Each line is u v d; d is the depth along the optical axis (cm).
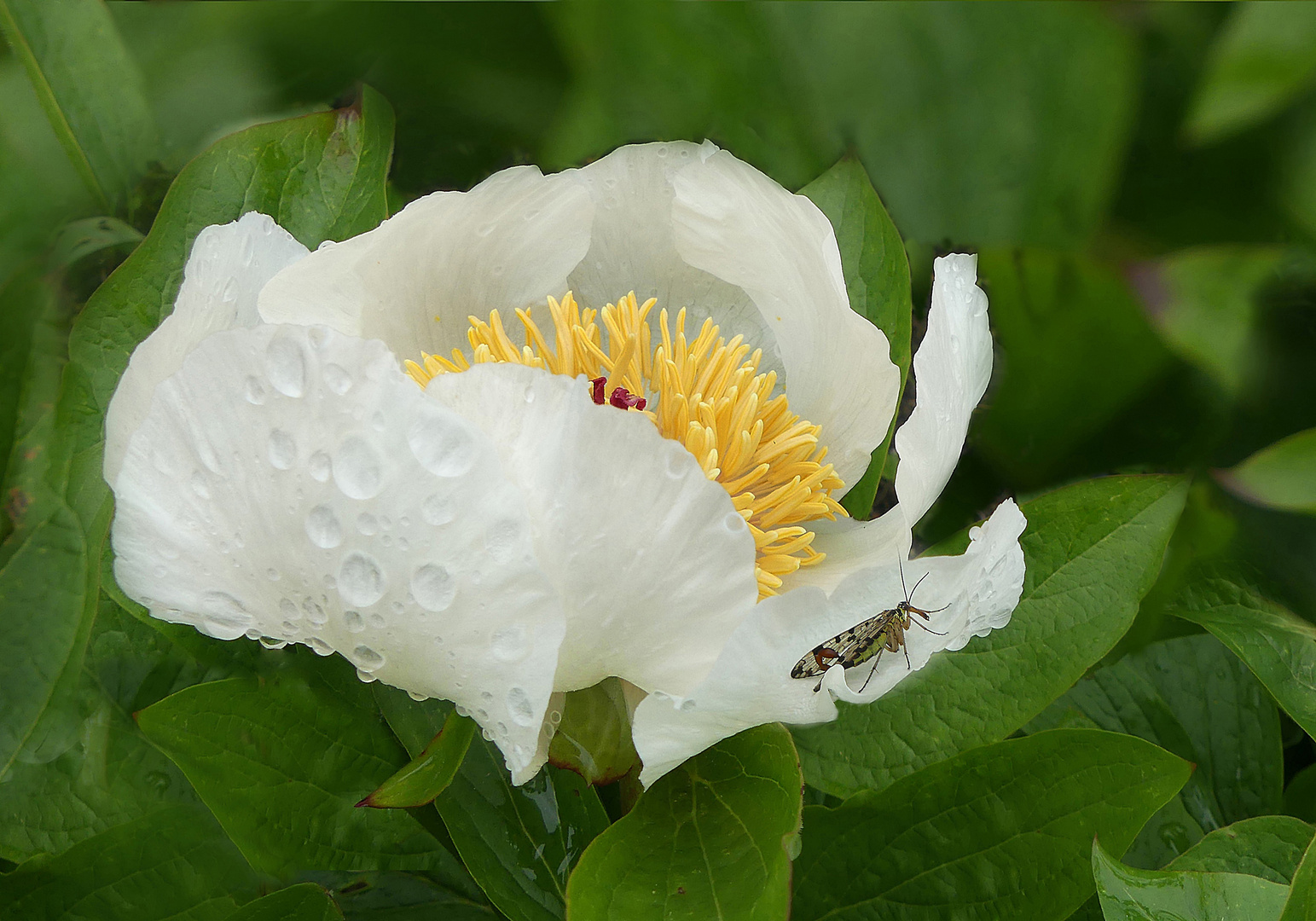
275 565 56
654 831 57
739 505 60
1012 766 57
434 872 59
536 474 55
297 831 57
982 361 60
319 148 60
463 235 60
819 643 56
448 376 56
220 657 58
